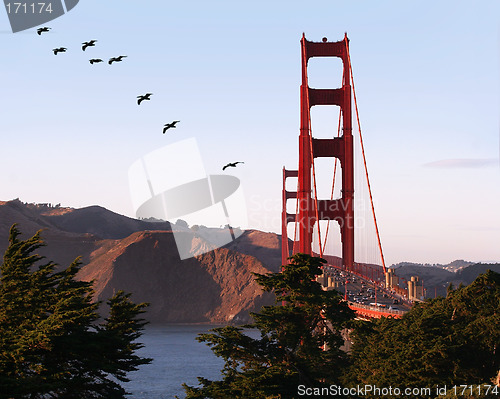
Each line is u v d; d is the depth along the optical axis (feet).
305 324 208.03
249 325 200.54
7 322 140.97
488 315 207.31
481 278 212.23
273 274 216.54
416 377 185.88
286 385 181.88
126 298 162.40
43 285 149.38
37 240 158.92
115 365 136.05
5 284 148.77
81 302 152.25
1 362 116.88
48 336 123.24
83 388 135.13
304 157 607.78
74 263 161.07
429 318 201.46
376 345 204.54
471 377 187.32
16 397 103.35
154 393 542.16
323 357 202.49
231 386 181.68
